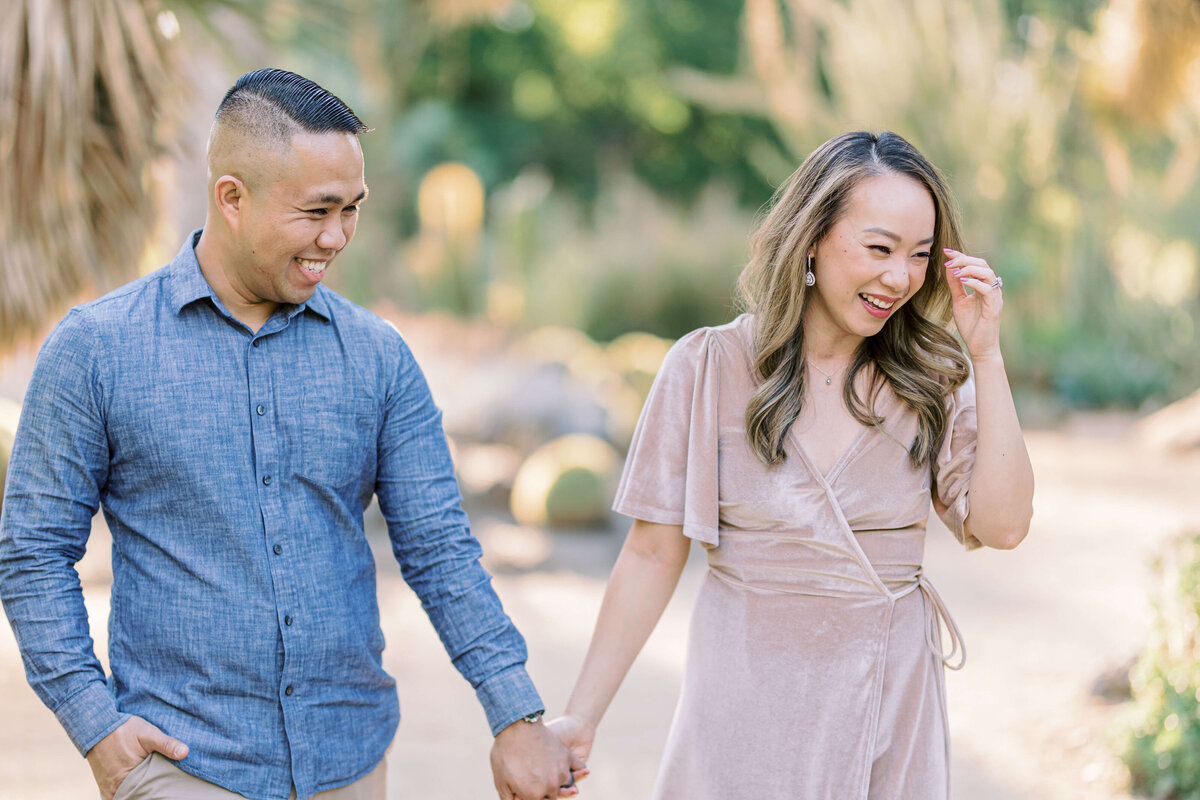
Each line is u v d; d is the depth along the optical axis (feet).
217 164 5.86
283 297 6.05
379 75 45.42
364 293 40.24
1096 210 42.91
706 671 6.47
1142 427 36.78
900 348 6.57
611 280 45.55
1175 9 24.22
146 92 13.74
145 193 14.17
